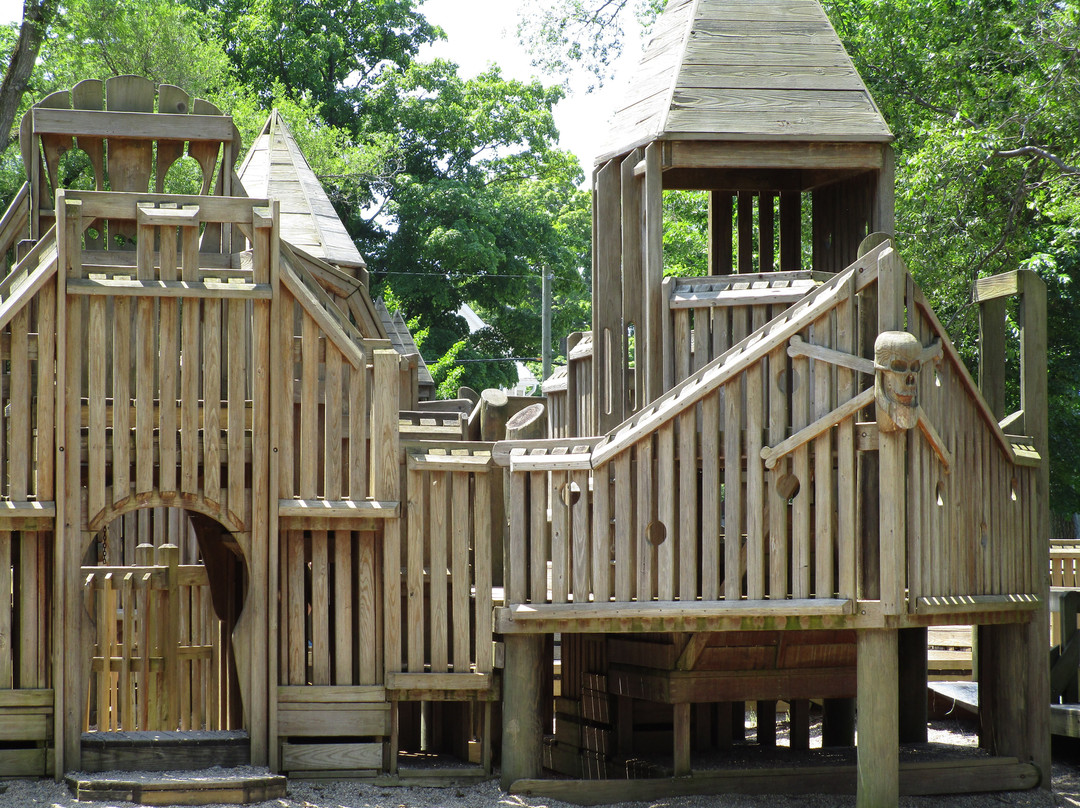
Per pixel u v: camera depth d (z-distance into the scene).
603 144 9.24
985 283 9.18
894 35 21.58
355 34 39.94
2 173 24.73
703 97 8.76
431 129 38.25
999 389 9.10
